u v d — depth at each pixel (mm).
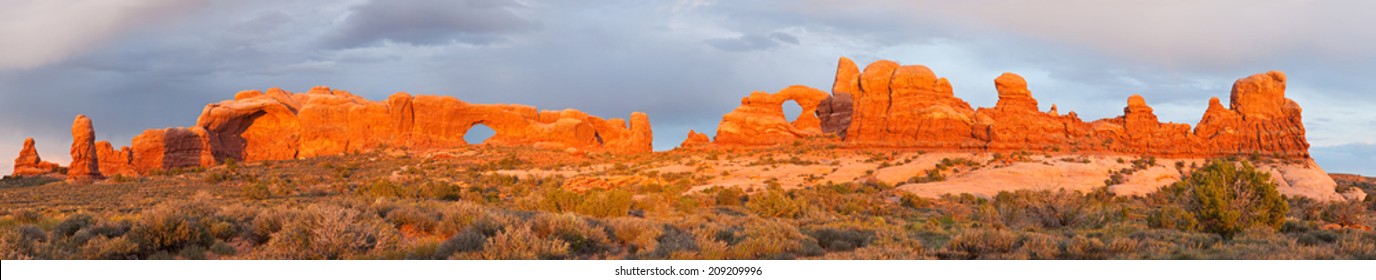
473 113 117375
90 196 63875
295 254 16516
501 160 99875
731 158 102750
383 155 105688
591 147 117875
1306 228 29312
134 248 16625
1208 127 103438
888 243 21047
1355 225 37531
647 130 122750
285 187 66625
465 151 108000
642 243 19594
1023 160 92125
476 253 16562
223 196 63406
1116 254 18719
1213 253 20141
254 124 109875
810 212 39656
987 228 27500
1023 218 33344
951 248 20016
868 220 36406
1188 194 30172
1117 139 102438
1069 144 100688
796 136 117062
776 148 110188
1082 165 85812
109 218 23906
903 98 109375
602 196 37031
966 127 103375
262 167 97312
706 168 91875
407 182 81562
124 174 92188
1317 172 90000
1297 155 96750
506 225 19531
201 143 99312
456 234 18281
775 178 83750
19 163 92125
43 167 93188
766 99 125750
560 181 79938
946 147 101750
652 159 104625
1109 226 30922
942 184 75312
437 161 101938
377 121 110938
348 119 110625
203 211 22000
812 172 88688
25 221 28500
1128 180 81125
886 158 97375
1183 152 99500
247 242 18594
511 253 16594
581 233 19422
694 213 40031
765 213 42156
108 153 93188
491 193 63562
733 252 18109
